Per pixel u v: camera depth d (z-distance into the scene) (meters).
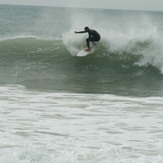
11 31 140.12
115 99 45.19
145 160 23.98
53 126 32.53
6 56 67.69
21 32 137.50
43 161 23.95
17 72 60.62
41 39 74.31
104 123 33.97
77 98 44.94
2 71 60.84
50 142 28.12
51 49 69.56
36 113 36.75
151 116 37.03
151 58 65.19
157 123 34.47
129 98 46.25
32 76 58.78
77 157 24.58
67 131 31.16
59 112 37.47
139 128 32.69
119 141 28.92
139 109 39.97
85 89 51.91
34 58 67.12
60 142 28.22
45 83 54.75
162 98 46.88
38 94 46.62
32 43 72.31
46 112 37.28
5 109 37.81
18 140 28.25
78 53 67.12
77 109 39.03
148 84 57.88
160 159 24.22
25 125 32.50
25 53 68.75
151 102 43.94
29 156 24.39
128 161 24.00
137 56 65.94
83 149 26.62
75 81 57.41
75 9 113.88
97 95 47.69
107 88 53.47
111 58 66.12
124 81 59.41
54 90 50.06
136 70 63.97
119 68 64.31
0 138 28.53
